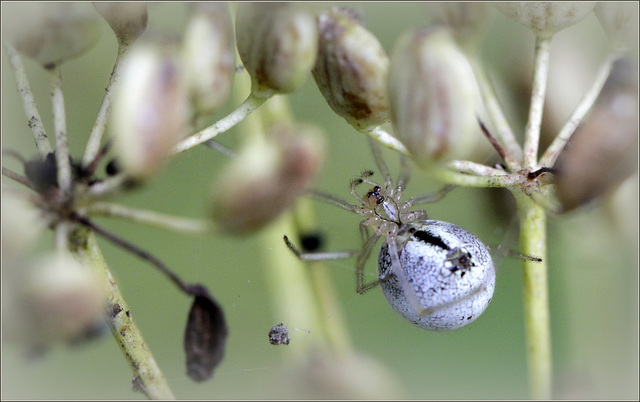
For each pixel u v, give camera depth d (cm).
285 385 7
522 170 7
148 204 8
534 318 8
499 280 8
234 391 8
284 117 8
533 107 7
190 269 8
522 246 8
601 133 7
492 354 8
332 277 8
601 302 8
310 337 8
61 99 7
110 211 7
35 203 7
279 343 8
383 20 8
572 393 8
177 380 8
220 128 7
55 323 7
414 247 8
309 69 7
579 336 8
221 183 6
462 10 7
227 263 8
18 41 7
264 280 8
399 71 7
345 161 8
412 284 8
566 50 8
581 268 8
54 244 7
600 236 8
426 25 7
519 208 8
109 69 8
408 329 8
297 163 6
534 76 7
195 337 7
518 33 8
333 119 8
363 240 8
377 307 8
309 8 7
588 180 7
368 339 8
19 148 7
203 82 7
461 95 7
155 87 7
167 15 7
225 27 7
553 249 8
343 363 7
